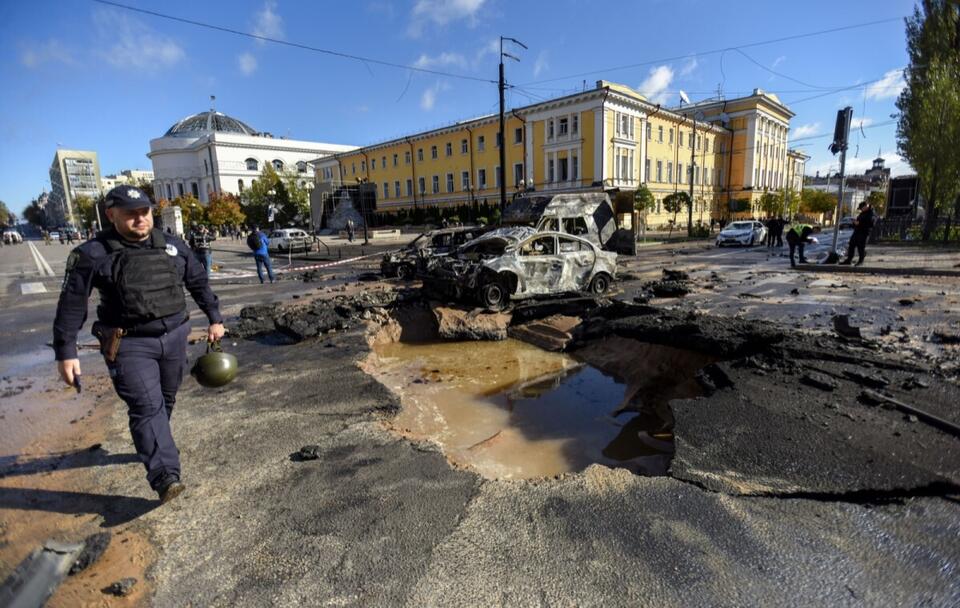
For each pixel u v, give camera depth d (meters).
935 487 2.96
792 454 3.38
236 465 3.62
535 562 2.49
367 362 6.62
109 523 2.96
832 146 13.46
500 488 3.21
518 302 9.48
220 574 2.49
